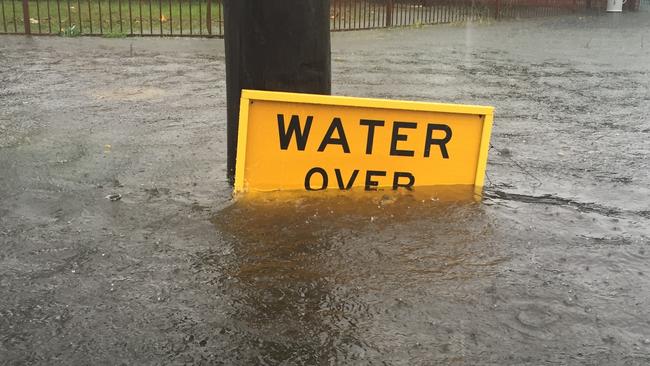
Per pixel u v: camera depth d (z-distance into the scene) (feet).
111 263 10.18
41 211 12.21
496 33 57.67
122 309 8.87
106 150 16.42
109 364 7.72
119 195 13.14
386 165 13.42
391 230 11.63
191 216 12.10
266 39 13.05
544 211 12.78
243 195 13.00
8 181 13.79
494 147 17.67
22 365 7.67
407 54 39.73
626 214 12.80
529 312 8.91
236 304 9.07
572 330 8.50
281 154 13.08
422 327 8.55
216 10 63.77
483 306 9.06
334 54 38.83
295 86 13.32
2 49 37.37
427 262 10.42
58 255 10.42
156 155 16.07
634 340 8.30
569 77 31.76
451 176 13.73
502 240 11.31
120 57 35.29
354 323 8.65
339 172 13.32
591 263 10.46
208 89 25.66
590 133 19.62
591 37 55.31
